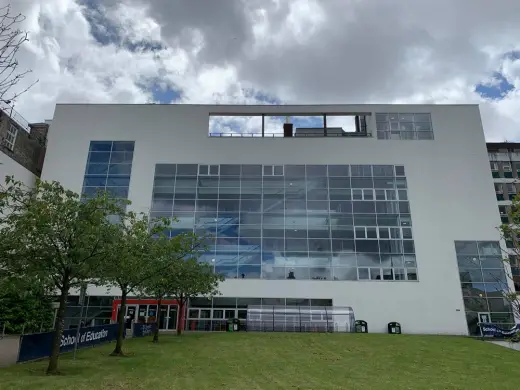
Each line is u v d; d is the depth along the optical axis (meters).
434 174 42.47
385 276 39.31
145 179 42.56
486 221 40.91
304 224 41.09
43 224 13.31
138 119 44.44
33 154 44.38
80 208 14.48
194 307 38.38
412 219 41.06
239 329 37.19
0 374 13.09
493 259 39.69
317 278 39.31
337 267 39.62
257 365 17.59
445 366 18.58
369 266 39.62
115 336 25.53
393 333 35.56
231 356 20.22
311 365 17.86
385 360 19.88
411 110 44.62
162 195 42.25
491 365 19.17
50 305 31.11
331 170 42.81
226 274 39.50
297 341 27.00
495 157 66.94
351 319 36.97
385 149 43.25
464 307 38.16
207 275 29.80
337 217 41.25
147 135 43.97
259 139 43.75
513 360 20.97
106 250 14.65
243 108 44.59
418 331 37.53
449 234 40.59
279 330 36.72
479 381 15.17
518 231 14.97
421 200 41.66
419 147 43.25
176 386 12.76
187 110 44.69
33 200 14.08
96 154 43.47
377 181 42.41
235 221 41.28
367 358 20.41
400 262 39.75
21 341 15.78
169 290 27.62
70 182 42.50
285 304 38.53
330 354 21.53
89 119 44.41
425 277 39.12
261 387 12.95
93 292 38.19
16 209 14.33
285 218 41.31
